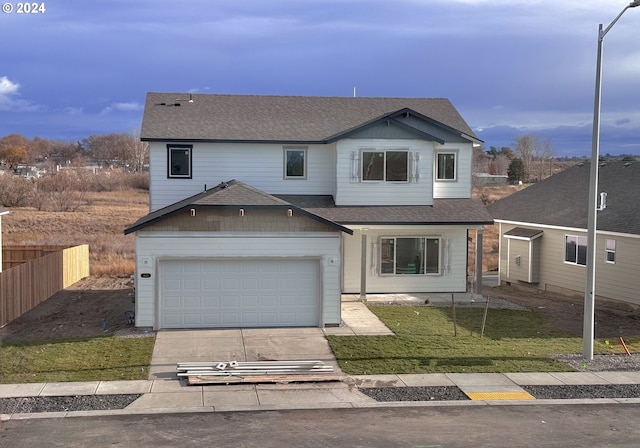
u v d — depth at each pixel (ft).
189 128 84.69
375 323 66.74
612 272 81.66
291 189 85.15
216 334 61.36
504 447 35.47
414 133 82.07
